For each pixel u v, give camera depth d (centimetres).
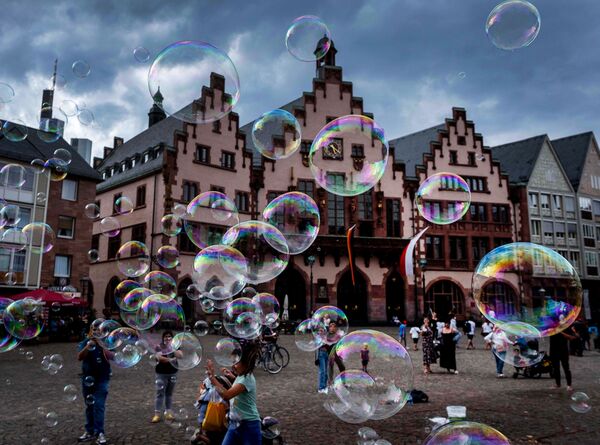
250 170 3581
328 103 3772
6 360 1625
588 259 4384
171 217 1596
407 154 4341
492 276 737
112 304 3625
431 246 3806
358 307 3603
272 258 1080
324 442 641
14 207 2667
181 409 782
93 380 647
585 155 4669
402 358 594
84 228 3159
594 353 2078
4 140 2938
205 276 1043
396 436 667
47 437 667
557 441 640
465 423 412
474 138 4025
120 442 641
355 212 3684
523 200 4069
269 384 1148
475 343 2414
